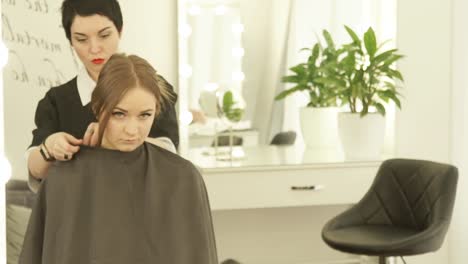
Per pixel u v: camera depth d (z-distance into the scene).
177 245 1.29
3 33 2.81
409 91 3.29
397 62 3.27
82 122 2.88
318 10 3.26
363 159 3.09
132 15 3.00
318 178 2.98
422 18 3.27
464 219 3.24
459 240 3.28
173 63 3.09
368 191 2.81
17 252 2.87
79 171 1.30
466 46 3.20
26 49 2.85
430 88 3.31
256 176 2.91
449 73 3.32
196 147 3.13
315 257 3.44
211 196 2.87
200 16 3.10
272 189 2.93
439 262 3.41
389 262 3.22
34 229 1.32
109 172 1.30
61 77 2.87
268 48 3.20
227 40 3.15
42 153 1.32
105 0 2.89
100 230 1.27
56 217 1.29
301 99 3.27
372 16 3.33
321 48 3.27
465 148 3.23
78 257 1.27
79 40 2.87
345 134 3.13
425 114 3.32
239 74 3.17
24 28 2.84
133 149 1.31
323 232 2.63
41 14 2.84
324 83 3.16
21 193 2.87
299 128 3.28
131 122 1.29
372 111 3.29
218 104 3.15
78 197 1.29
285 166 2.92
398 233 2.60
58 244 1.28
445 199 2.51
